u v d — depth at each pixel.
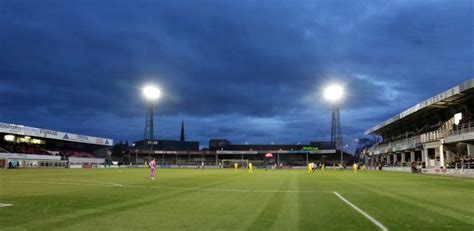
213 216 11.43
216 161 129.50
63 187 22.14
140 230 9.30
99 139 108.06
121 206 13.52
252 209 12.99
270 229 9.47
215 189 21.44
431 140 56.09
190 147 165.75
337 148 111.19
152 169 32.91
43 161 80.12
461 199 16.75
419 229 9.56
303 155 136.75
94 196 16.84
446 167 48.34
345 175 45.81
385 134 103.19
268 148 141.38
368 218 11.16
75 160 93.94
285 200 15.90
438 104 54.34
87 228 9.48
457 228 9.73
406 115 64.56
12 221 10.33
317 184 26.72
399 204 14.70
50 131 88.88
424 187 24.36
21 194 17.47
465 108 52.22
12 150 81.06
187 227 9.70
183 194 18.27
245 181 30.19
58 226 9.69
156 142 159.50
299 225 10.01
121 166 101.12
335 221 10.64
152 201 15.19
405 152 74.75
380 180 33.25
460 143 49.91
